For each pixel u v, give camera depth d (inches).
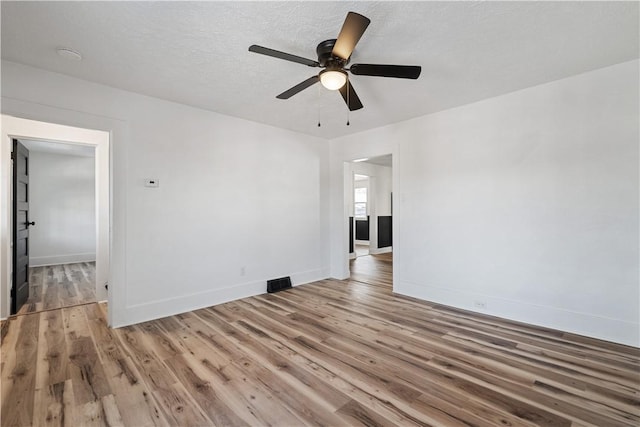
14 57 93.0
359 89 118.7
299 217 184.9
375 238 318.7
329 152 204.8
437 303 147.9
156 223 126.9
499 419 66.1
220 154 147.1
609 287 103.8
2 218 126.9
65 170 265.7
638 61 97.3
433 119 148.6
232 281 152.3
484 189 132.0
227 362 91.0
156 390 77.1
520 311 122.8
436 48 89.1
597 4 70.1
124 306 118.8
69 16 72.9
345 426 64.4
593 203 106.3
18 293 138.2
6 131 127.8
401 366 88.7
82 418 67.0
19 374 84.3
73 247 269.0
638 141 98.1
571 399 73.1
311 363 90.5
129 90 118.6
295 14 72.8
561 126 112.0
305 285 183.6
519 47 89.1
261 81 110.7
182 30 79.2
